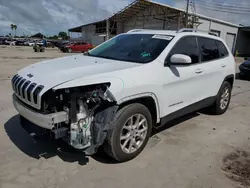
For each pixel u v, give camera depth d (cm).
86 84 260
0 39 5041
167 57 351
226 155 348
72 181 270
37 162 305
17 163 300
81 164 305
